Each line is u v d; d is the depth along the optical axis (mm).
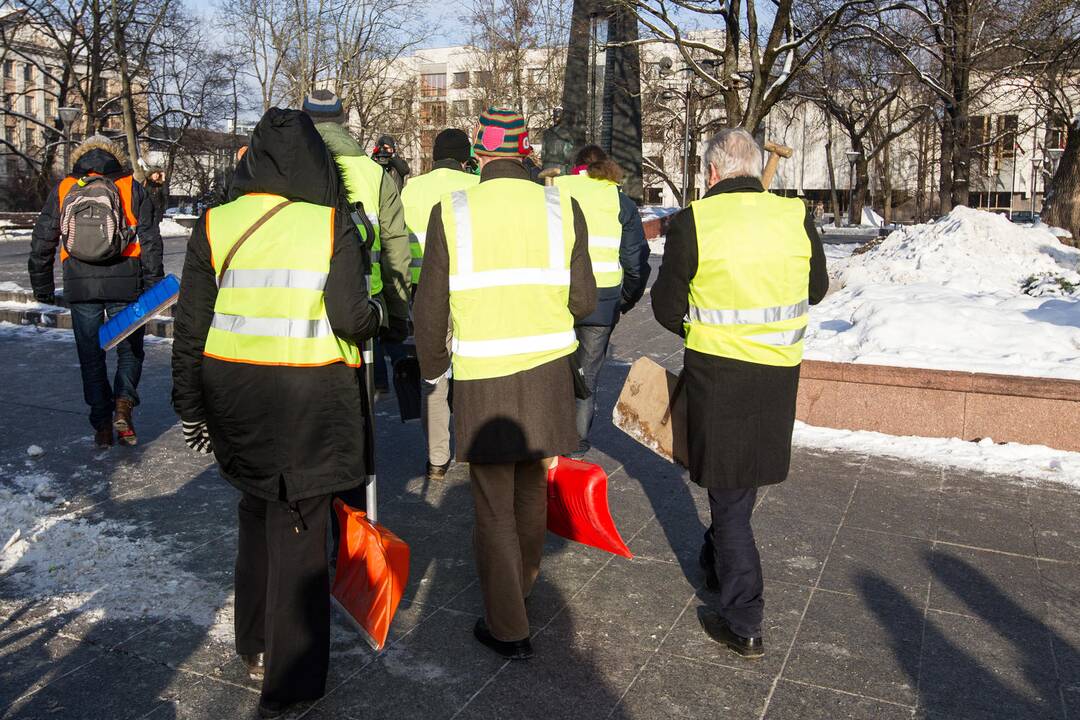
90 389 5668
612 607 3625
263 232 2836
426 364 3201
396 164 8141
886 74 36062
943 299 8633
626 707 2910
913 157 54812
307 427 2822
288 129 2891
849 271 12438
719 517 3287
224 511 4660
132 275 5598
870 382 6004
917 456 5566
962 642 3330
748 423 3209
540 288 3146
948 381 5797
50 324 10406
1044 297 9078
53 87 63656
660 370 3617
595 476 3582
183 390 2945
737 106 21109
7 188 47812
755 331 3195
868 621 3494
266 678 2828
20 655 3191
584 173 5336
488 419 3123
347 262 2840
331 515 3980
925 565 4020
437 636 3377
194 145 46844
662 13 20531
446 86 70938
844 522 4531
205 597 3660
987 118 42594
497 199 3150
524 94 41094
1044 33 19734
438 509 4730
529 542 3459
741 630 3219
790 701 2943
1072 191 18359
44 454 5594
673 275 3303
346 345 2926
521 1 38344
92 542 4207
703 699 2959
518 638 3195
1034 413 5648
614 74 24625
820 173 65062
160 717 2834
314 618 2859
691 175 39500
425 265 3129
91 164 5590
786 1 20234
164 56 39125
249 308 2812
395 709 2891
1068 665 3164
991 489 5004
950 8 21797
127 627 3406
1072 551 4176
